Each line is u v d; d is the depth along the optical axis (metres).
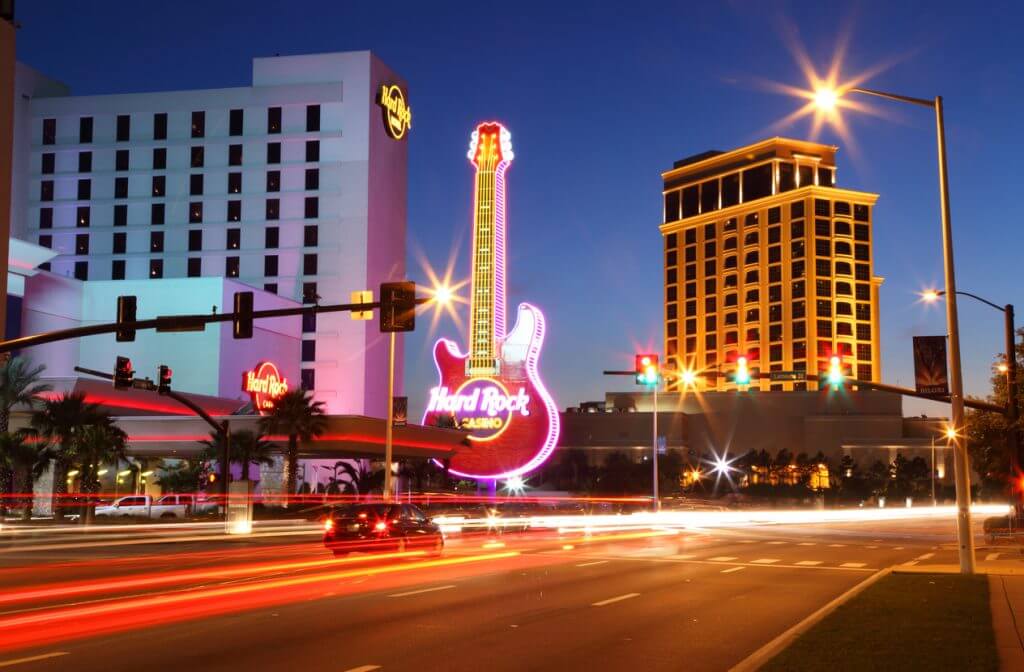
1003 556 37.66
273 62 124.12
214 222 122.06
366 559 32.75
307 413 75.31
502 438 134.00
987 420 47.62
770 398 189.38
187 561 31.59
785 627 16.86
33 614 17.45
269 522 61.62
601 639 15.34
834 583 25.33
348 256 119.75
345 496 86.88
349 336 118.56
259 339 110.06
